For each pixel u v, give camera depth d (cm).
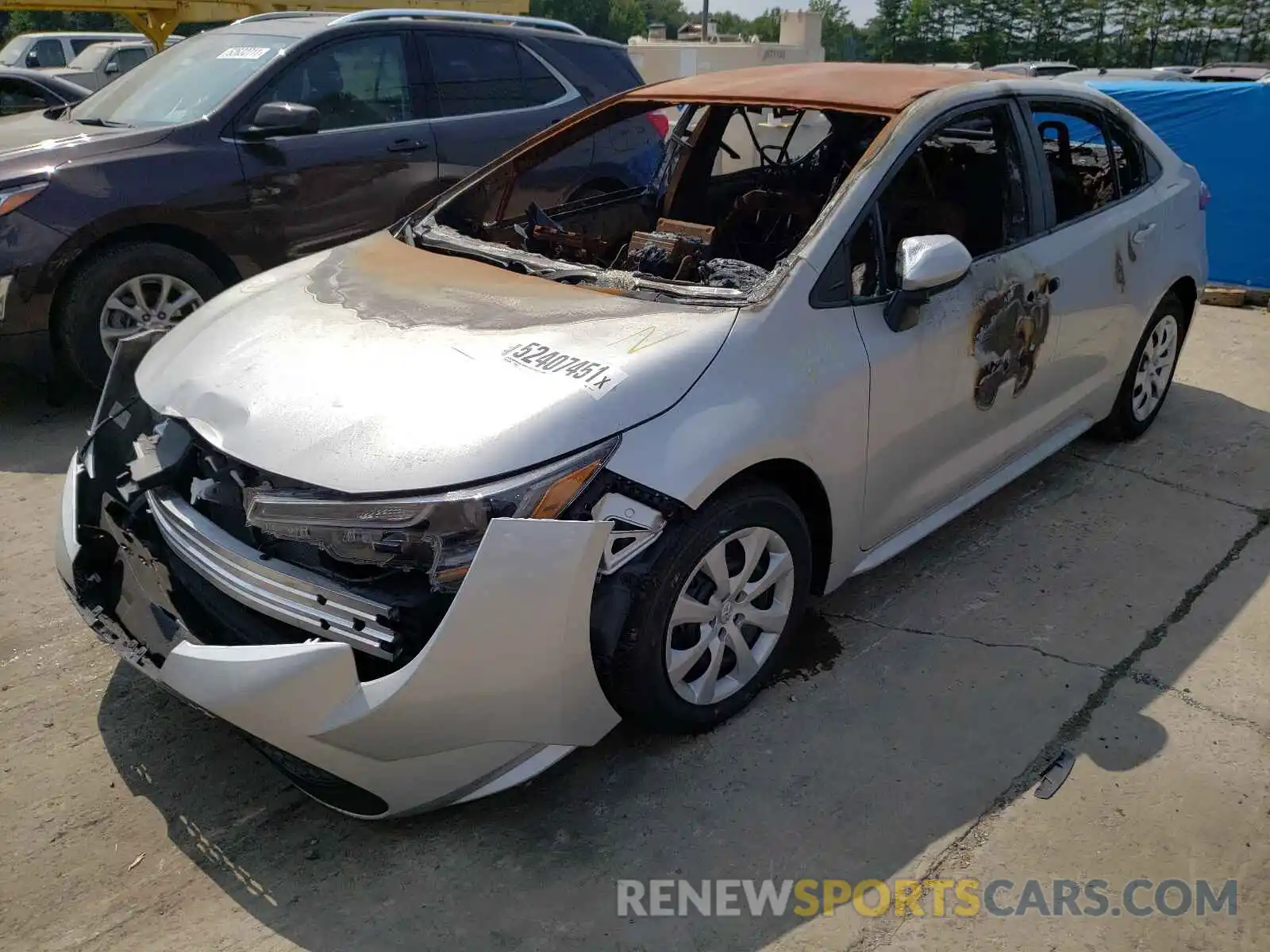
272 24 580
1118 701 300
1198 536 393
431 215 373
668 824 255
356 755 222
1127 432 468
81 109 579
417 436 234
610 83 686
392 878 239
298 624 234
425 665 216
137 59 1459
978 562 375
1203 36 8256
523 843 249
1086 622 338
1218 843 250
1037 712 296
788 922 229
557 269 311
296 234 540
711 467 247
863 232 303
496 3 1287
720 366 260
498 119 616
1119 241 401
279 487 239
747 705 294
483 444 230
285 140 531
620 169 515
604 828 254
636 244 346
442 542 223
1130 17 8512
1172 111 690
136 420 307
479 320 279
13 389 534
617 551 239
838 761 275
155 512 272
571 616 228
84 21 4531
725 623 274
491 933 226
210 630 248
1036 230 361
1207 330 649
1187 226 453
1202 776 271
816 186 423
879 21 9588
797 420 270
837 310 287
